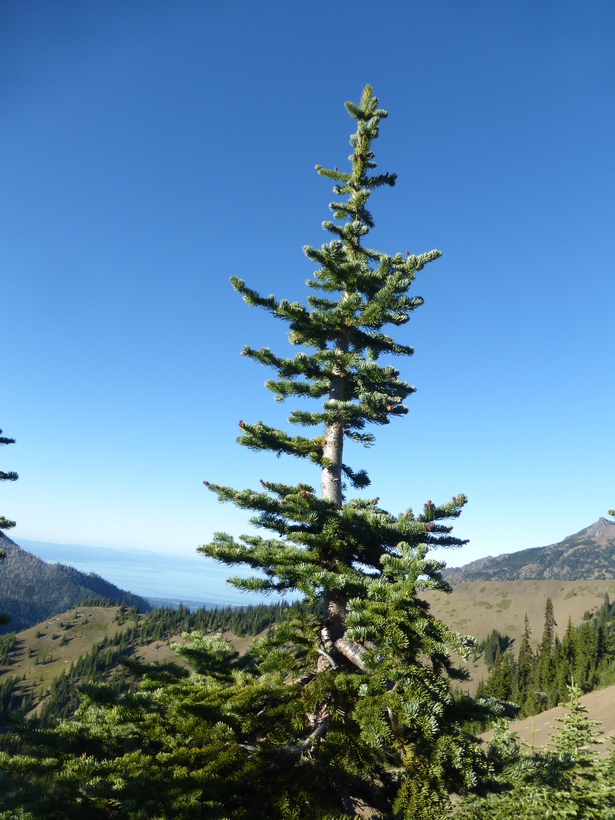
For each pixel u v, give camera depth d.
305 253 9.34
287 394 9.66
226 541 8.30
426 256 9.41
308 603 7.34
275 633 7.51
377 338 10.08
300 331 9.86
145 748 6.39
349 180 10.98
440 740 5.04
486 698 5.69
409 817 4.79
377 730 5.28
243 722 6.45
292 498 7.77
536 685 97.69
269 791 5.62
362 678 5.98
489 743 5.93
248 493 8.18
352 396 10.35
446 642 5.27
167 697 7.48
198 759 5.91
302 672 7.78
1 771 4.93
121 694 7.22
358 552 8.38
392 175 10.82
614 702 59.62
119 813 4.64
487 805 14.49
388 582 6.79
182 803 4.85
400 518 8.03
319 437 10.00
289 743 6.47
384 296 8.97
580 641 107.19
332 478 9.47
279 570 7.34
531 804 14.07
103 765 5.63
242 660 9.02
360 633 5.64
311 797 5.54
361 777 6.21
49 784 5.14
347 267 9.37
